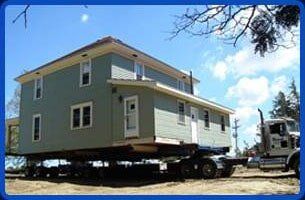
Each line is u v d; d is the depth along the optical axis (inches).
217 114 1178.0
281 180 716.7
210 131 1111.0
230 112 1237.7
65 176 1043.3
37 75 1125.7
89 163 991.6
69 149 988.6
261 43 378.6
